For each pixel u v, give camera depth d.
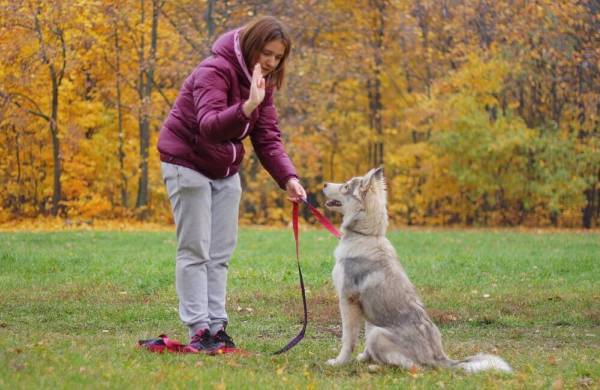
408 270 12.31
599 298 9.86
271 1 26.81
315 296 9.70
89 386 4.55
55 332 7.15
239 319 8.28
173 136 5.95
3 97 25.73
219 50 5.84
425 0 28.80
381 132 31.33
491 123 27.61
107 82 27.88
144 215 27.47
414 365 5.51
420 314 5.71
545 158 26.95
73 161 27.64
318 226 28.55
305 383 5.04
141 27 25.84
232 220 6.25
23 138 28.12
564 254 15.16
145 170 27.50
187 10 27.83
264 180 29.55
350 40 30.20
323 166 32.41
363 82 30.59
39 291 9.59
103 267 11.90
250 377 5.10
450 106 26.88
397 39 30.19
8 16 24.14
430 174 28.08
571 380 5.38
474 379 5.25
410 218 30.80
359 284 5.80
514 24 27.70
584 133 28.52
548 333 7.86
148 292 9.72
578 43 28.14
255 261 12.95
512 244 17.75
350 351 5.90
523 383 5.18
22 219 28.00
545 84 28.66
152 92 28.56
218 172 6.00
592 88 28.42
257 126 6.27
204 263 6.04
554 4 26.86
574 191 26.77
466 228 27.94
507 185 27.08
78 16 24.94
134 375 4.90
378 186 5.96
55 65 26.17
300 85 27.36
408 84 30.98
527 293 10.22
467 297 9.84
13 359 5.15
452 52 28.50
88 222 25.81
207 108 5.62
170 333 7.32
